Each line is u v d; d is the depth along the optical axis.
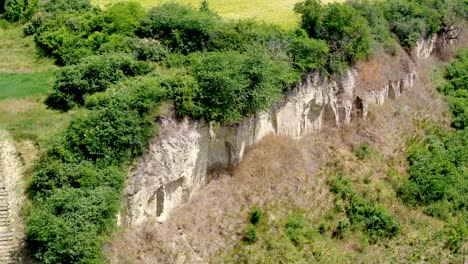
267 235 37.41
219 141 38.06
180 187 35.94
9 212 30.81
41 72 40.88
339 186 42.66
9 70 40.88
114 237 31.16
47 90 38.53
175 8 42.41
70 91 36.81
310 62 43.16
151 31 40.81
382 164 46.62
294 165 42.22
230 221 37.19
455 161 49.97
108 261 30.03
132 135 32.53
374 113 49.53
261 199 39.16
